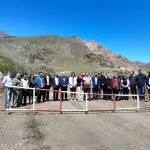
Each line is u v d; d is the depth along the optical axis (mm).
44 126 10789
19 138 8930
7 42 166375
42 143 8469
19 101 15422
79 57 169125
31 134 9484
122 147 8148
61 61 156750
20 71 32781
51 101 18297
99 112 14469
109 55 185625
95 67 152125
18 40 174375
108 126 10969
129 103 18047
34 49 164250
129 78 19891
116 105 16984
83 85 18812
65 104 16969
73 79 18812
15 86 13773
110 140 8898
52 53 165750
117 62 177125
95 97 19438
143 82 19062
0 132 9523
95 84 19047
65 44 184750
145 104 17703
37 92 17188
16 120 11672
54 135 9461
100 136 9391
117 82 19266
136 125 11219
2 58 34750
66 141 8727
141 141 8828
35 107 15328
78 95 18688
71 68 137125
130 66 176250
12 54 148875
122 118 12758
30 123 11211
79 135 9492
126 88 19812
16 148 7875
